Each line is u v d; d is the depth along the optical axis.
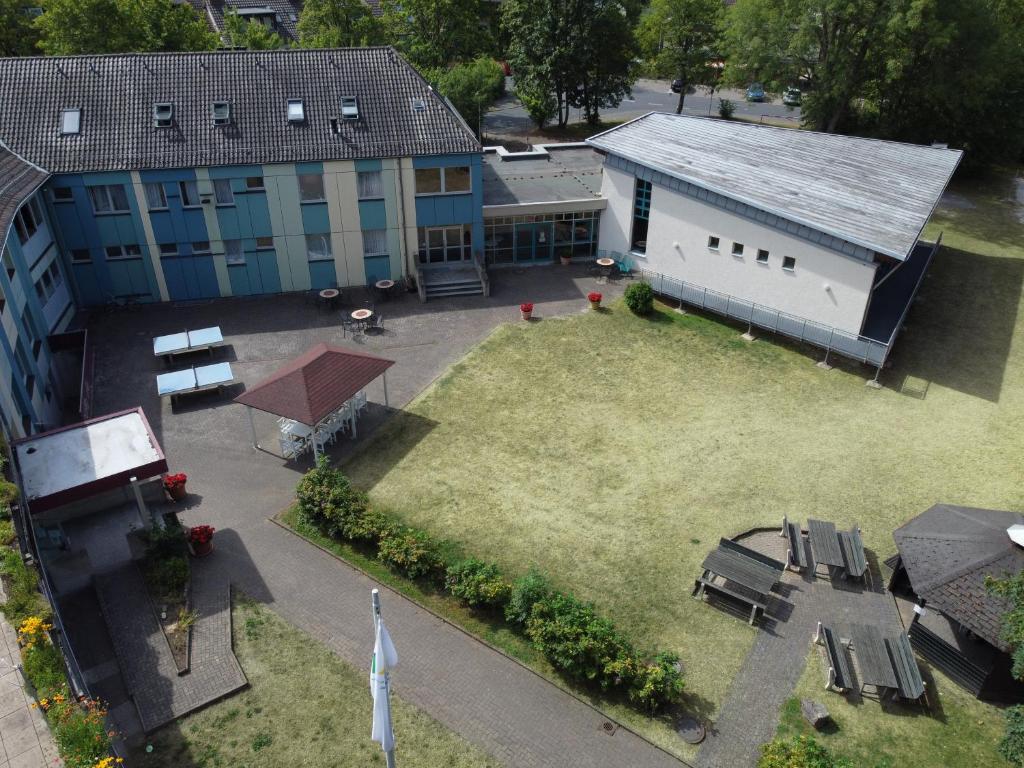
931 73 51.53
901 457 26.59
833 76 52.22
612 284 38.28
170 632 19.39
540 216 38.91
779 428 28.03
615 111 71.25
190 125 33.75
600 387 30.34
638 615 20.41
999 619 17.48
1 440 20.05
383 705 13.73
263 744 16.91
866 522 23.72
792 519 23.83
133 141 33.03
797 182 34.34
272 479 25.31
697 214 34.84
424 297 36.47
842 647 19.48
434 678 18.58
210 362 31.64
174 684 18.09
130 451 22.00
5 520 16.69
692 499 24.58
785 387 30.44
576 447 26.97
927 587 18.58
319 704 17.84
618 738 17.28
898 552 20.80
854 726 17.69
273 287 37.00
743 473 25.75
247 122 34.19
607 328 34.47
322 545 22.50
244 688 18.17
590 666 18.28
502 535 23.00
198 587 20.97
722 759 16.89
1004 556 18.58
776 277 32.88
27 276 28.52
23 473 21.06
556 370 31.41
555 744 17.11
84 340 30.66
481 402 29.34
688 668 18.97
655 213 36.69
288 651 19.17
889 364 31.98
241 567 21.72
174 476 24.06
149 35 48.81
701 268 35.78
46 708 13.18
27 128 32.62
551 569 21.80
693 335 34.03
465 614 20.34
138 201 33.38
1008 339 34.00
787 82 54.44
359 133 34.81
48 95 33.38
